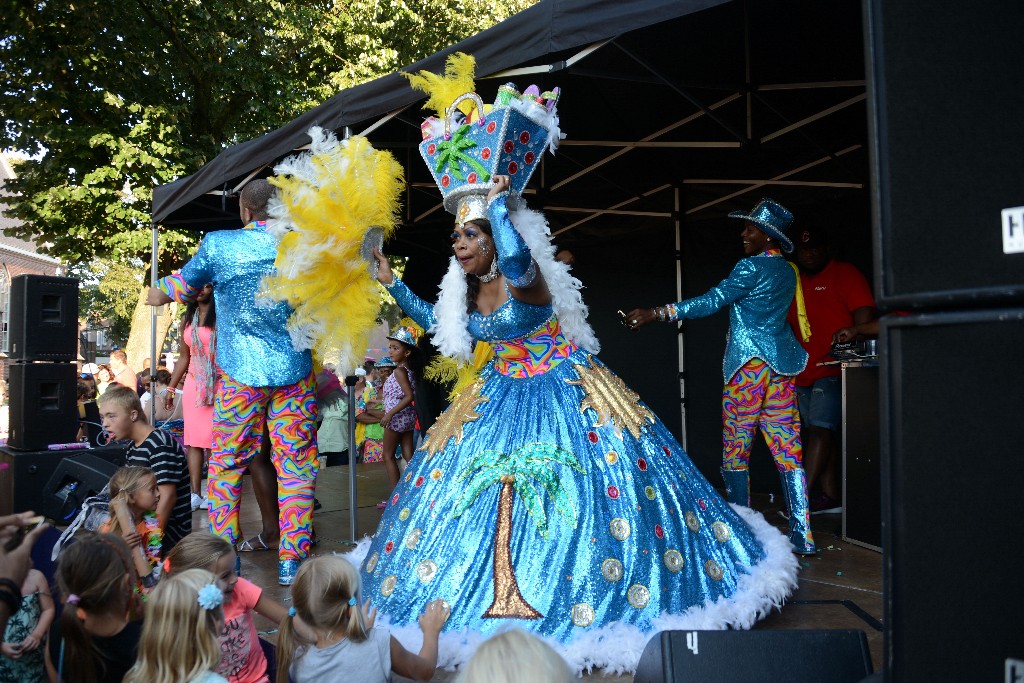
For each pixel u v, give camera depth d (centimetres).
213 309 487
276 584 396
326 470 852
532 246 334
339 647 247
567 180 705
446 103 342
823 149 590
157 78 1374
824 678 191
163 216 752
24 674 304
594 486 307
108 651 275
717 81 524
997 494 87
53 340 702
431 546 306
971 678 89
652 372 781
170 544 409
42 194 1281
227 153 626
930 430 92
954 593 90
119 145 1259
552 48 360
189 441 597
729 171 678
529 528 297
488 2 1529
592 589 288
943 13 91
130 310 3528
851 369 471
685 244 755
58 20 1276
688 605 298
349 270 352
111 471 548
